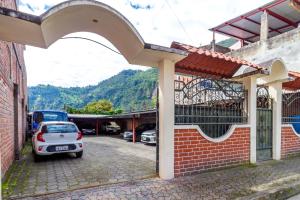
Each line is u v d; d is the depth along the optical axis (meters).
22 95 12.34
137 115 14.73
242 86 6.75
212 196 4.18
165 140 5.12
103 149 10.80
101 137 18.91
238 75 6.56
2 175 5.11
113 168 6.38
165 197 4.11
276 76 7.24
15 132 7.78
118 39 4.89
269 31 15.57
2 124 5.18
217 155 5.92
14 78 8.30
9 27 3.63
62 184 4.90
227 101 6.39
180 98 5.57
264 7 12.72
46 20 3.57
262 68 6.09
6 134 5.84
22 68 12.95
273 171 5.88
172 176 5.21
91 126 23.22
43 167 6.62
